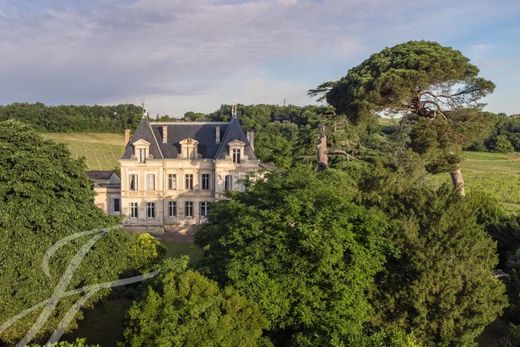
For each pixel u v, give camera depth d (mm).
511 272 26328
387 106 36312
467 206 23734
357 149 44781
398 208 23656
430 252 21125
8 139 22781
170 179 50344
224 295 18891
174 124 52750
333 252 19688
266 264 20469
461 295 21188
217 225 23781
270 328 20281
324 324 19547
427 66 34156
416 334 21000
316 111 42969
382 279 21797
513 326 24266
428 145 35719
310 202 21281
